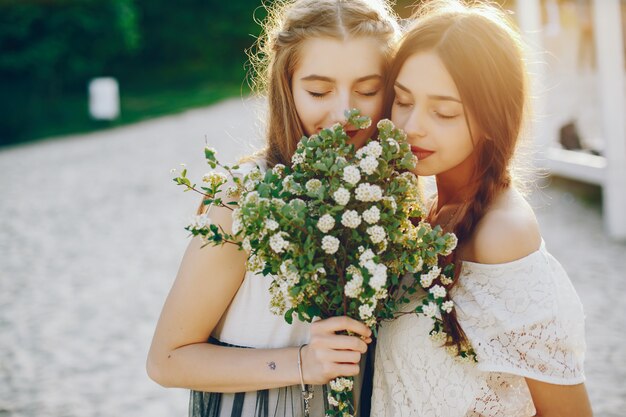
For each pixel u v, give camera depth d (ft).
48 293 18.84
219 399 5.48
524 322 4.94
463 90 5.02
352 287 4.49
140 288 19.13
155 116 58.44
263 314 5.34
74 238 24.22
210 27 87.25
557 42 29.35
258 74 6.83
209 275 5.19
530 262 5.01
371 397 5.71
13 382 13.79
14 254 22.40
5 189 32.45
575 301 5.16
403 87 5.17
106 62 82.07
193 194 30.42
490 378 5.30
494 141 5.19
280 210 4.44
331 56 5.27
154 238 24.06
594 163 26.96
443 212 5.91
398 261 4.79
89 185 32.89
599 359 13.66
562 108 29.60
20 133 52.85
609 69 21.71
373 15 5.46
